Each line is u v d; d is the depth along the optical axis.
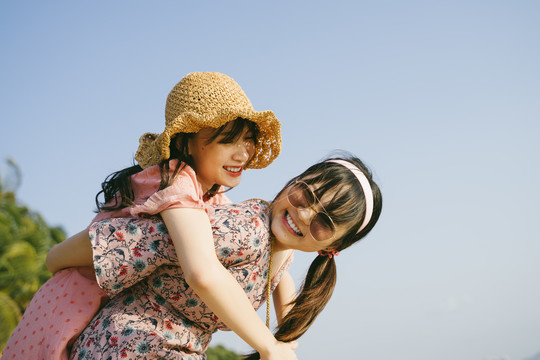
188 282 1.90
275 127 2.48
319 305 2.38
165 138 2.25
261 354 1.95
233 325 1.92
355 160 2.35
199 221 2.01
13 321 13.50
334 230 2.14
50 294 2.22
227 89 2.45
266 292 2.26
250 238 2.08
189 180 2.16
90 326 2.11
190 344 2.10
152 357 1.99
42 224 18.08
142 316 2.06
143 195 2.22
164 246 2.04
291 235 2.15
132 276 2.04
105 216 2.29
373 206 2.26
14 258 15.04
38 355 2.12
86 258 2.22
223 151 2.35
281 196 2.21
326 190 2.12
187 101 2.42
